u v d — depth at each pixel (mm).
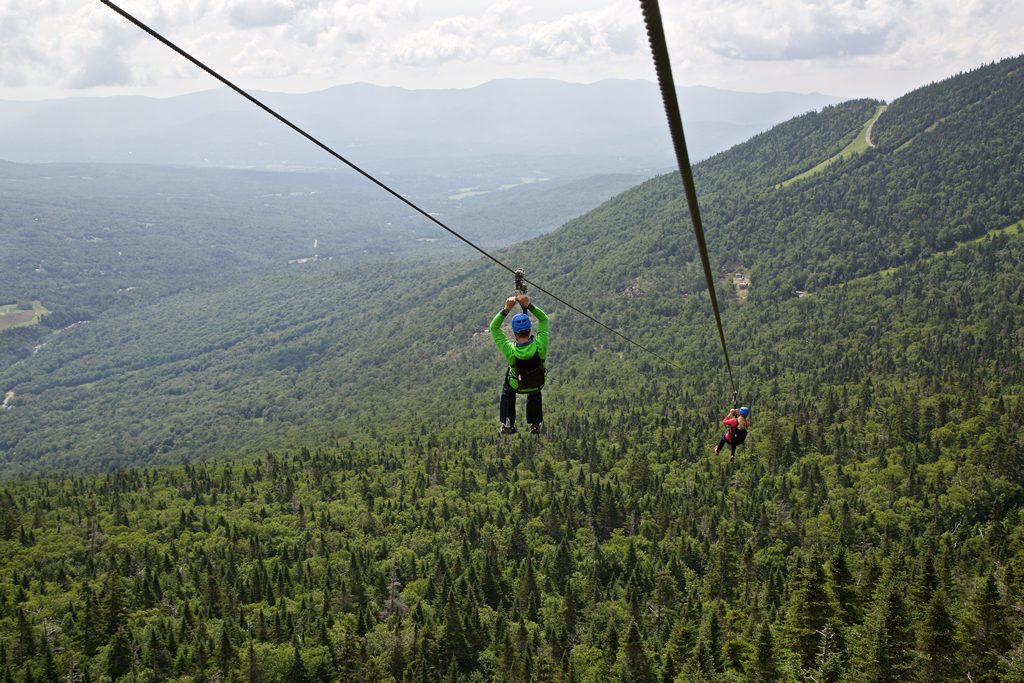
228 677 64125
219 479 146875
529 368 10516
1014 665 42031
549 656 62094
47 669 69000
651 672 55781
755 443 129500
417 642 70250
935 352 173875
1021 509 97375
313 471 144000
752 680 48344
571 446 140375
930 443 118562
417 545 102250
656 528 100500
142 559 102312
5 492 139625
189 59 5980
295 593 89562
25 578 94875
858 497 105688
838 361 187375
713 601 74375
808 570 50438
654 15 3270
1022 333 177375
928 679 44344
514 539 95938
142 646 71875
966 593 65500
